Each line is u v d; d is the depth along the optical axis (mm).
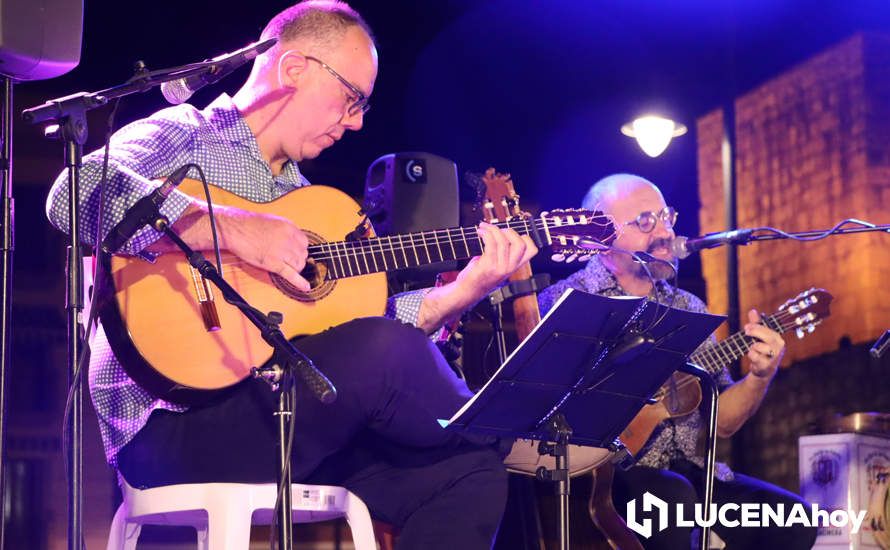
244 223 2498
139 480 2525
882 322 5594
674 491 3955
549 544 3744
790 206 6184
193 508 2406
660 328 2344
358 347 2393
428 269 3199
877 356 3463
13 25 2432
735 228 5906
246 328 2482
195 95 5789
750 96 6523
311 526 5652
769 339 4082
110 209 2381
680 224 6859
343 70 2832
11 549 4922
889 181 5703
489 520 2455
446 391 2416
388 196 3572
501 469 2496
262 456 2436
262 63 2885
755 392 4219
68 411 2211
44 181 5371
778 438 6102
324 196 2760
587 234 2828
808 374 5965
